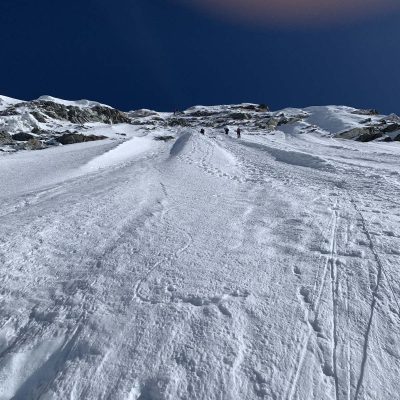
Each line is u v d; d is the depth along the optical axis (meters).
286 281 4.45
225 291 4.25
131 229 6.56
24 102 60.69
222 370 3.08
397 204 8.02
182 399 2.83
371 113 73.62
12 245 5.84
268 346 3.34
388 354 3.21
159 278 4.61
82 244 5.88
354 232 6.05
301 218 6.96
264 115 79.94
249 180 12.37
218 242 5.82
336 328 3.56
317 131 50.69
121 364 3.20
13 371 3.19
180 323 3.69
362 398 2.79
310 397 2.81
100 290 4.38
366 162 17.31
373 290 4.19
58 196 10.27
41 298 4.28
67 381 3.05
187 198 9.18
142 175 13.31
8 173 19.05
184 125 70.38
